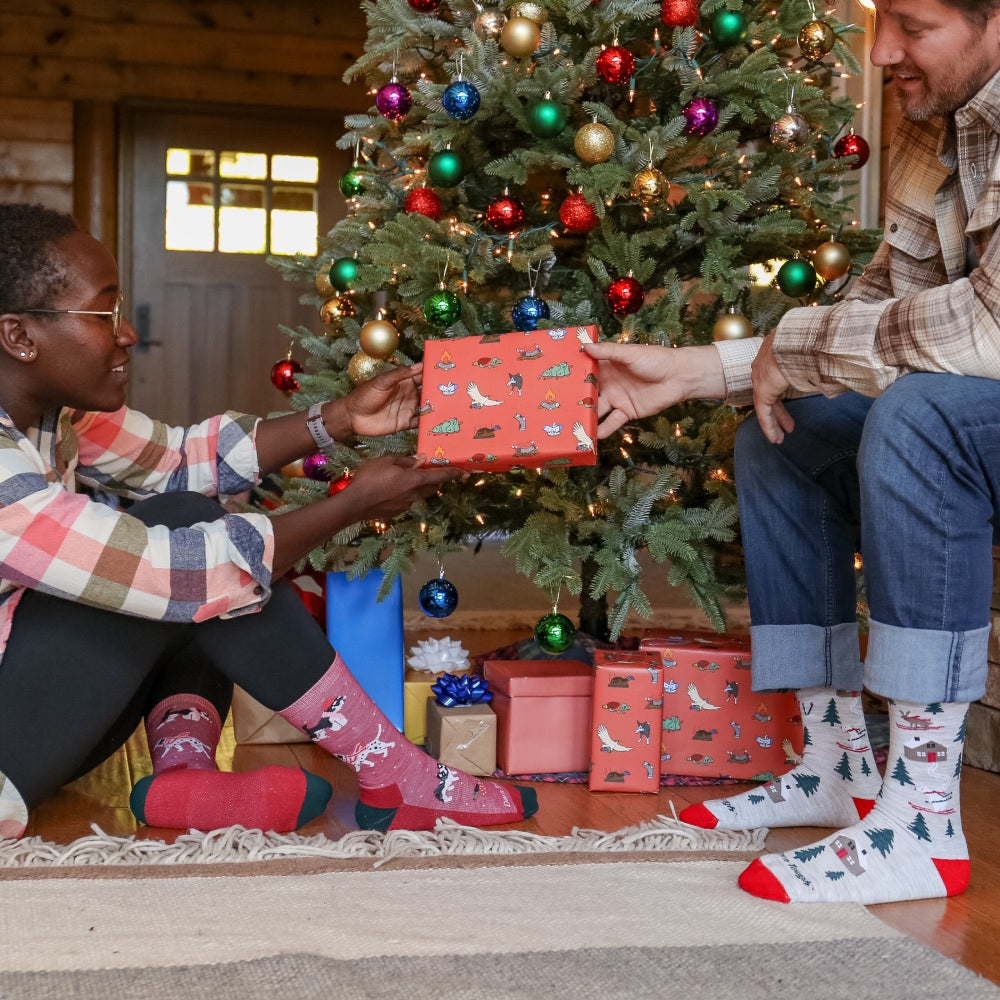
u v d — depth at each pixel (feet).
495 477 6.34
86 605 4.44
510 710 5.68
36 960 3.45
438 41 6.61
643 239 5.89
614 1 5.78
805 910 3.96
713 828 4.85
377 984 3.32
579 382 4.87
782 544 4.83
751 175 6.12
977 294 3.91
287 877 4.22
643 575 12.86
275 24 16.93
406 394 5.49
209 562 4.26
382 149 6.85
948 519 3.92
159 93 16.72
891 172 4.88
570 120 6.30
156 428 5.53
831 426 4.75
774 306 6.18
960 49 4.02
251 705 6.23
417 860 4.43
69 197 16.58
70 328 4.42
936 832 4.16
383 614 6.11
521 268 5.80
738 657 5.67
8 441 4.27
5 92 16.28
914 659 3.98
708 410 6.35
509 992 3.28
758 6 6.28
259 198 17.30
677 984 3.36
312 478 6.66
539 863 4.42
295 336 7.09
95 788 5.51
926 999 3.29
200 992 3.24
